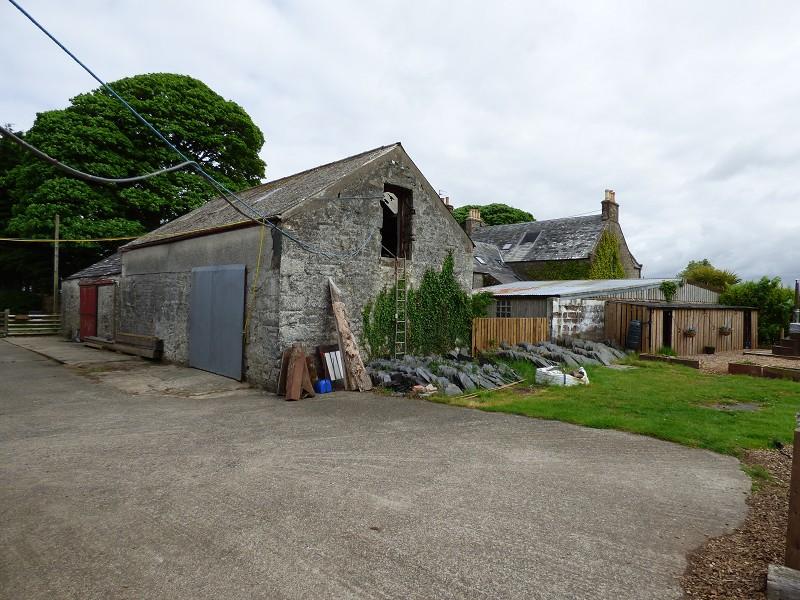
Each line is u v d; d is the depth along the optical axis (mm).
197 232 12289
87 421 7250
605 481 4934
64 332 22719
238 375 10758
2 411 7926
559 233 33531
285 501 4367
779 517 4129
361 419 7430
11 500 4367
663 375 12148
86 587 3039
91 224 21750
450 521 4000
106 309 18141
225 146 26156
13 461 5414
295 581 3125
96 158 22062
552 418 7445
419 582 3129
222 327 11438
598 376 11680
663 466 5383
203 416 7590
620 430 6809
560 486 4785
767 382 11047
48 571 3221
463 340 13914
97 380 10938
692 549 3590
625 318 17453
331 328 10664
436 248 13266
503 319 14672
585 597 2992
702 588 3082
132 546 3553
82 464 5316
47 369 12562
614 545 3641
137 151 23312
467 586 3090
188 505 4270
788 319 21125
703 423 7074
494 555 3475
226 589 3029
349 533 3777
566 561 3408
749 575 3209
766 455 5758
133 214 24297
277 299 9898
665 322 17734
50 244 24312
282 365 9477
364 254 11477
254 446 6000
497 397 9156
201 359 12234
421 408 8211
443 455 5703
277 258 9953
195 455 5641
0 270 28453
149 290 14945
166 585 3068
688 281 22047
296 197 11070
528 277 31859
